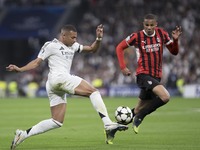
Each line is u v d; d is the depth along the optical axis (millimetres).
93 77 105375
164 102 32781
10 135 37969
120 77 101750
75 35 29250
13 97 102000
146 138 34875
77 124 46219
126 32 114625
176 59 98875
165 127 42281
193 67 98000
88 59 109938
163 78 96750
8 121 50125
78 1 130500
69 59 29469
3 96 106062
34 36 123125
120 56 34281
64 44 29422
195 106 67500
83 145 31594
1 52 127250
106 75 103375
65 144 32250
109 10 122812
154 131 39281
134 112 35312
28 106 71750
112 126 28422
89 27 120750
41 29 123688
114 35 115188
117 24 117750
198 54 101000
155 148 29672
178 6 117062
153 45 34156
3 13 127688
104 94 100750
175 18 113688
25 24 125125
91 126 44344
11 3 133500
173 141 33094
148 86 33469
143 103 35125
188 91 93625
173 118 50719
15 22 125500
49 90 29297
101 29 30188
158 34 34438
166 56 99812
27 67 28156
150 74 34031
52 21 125125
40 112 61250
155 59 34156
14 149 29469
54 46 29047
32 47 127375
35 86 105688
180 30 34156
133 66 100812
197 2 116500
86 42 116875
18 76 116562
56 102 29266
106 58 108562
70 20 125375
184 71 96625
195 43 104875
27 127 44312
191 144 31453
